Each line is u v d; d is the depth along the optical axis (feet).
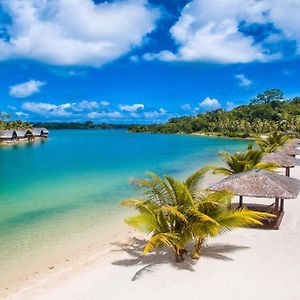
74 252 40.60
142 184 37.96
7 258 39.14
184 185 35.86
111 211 58.65
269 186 44.39
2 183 89.15
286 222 48.73
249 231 44.57
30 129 353.92
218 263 35.22
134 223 34.22
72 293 30.66
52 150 210.59
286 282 31.09
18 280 33.78
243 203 60.08
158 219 35.09
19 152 196.54
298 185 49.47
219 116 482.69
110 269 35.29
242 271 33.37
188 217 34.55
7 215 57.16
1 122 334.65
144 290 30.40
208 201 34.53
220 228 34.50
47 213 58.18
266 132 356.18
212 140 314.14
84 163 135.13
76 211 59.16
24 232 48.19
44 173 107.45
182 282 31.53
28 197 71.00
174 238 33.53
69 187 82.17
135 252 39.96
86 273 34.73
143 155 169.27
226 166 118.93
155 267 34.86
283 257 36.42
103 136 454.40
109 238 45.24
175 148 216.13
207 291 29.81
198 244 36.11
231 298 28.66
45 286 32.35
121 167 121.29
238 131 386.52
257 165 64.23
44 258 38.99
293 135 264.93
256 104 527.81
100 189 78.95
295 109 453.99
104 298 29.43
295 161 72.90
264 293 29.32
